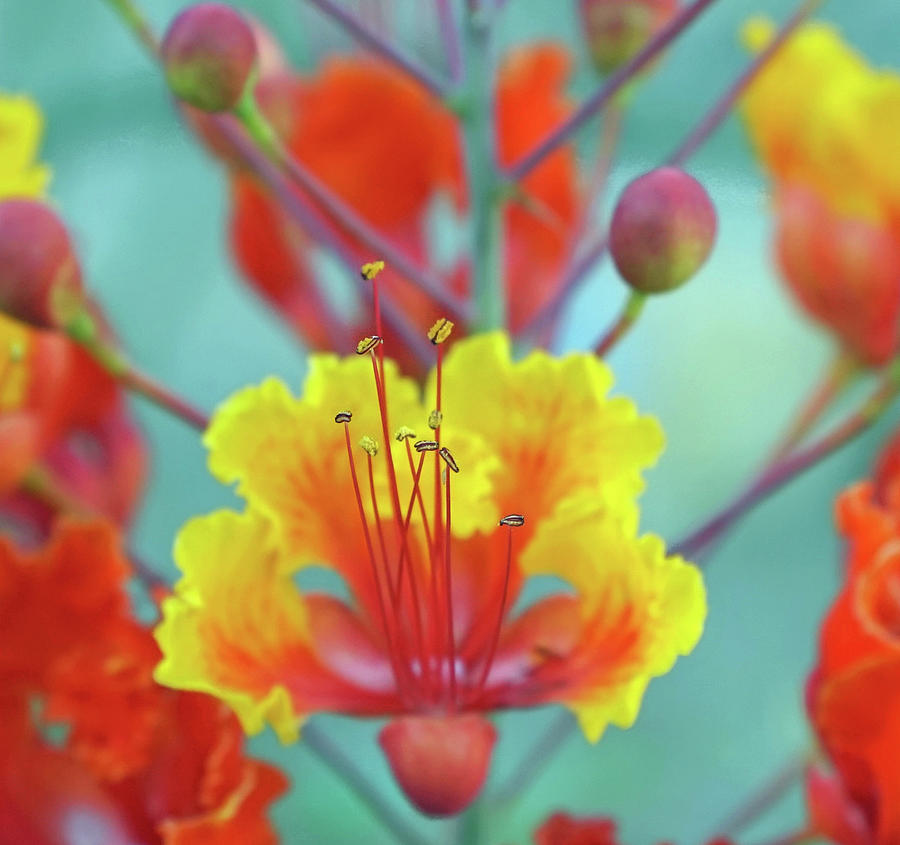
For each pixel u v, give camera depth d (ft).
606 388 1.26
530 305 1.43
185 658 1.23
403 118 1.42
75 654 1.28
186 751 1.27
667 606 1.23
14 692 1.29
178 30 1.29
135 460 1.39
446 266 1.48
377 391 1.26
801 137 1.41
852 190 1.40
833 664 1.30
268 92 1.40
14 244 1.28
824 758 1.32
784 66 1.41
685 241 1.27
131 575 1.29
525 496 1.27
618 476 1.26
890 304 1.41
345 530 1.27
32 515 1.37
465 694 1.26
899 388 1.32
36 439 1.34
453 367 1.27
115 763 1.28
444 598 1.28
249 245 1.42
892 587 1.29
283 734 1.23
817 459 1.33
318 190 1.32
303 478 1.26
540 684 1.26
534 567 1.27
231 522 1.24
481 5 1.33
